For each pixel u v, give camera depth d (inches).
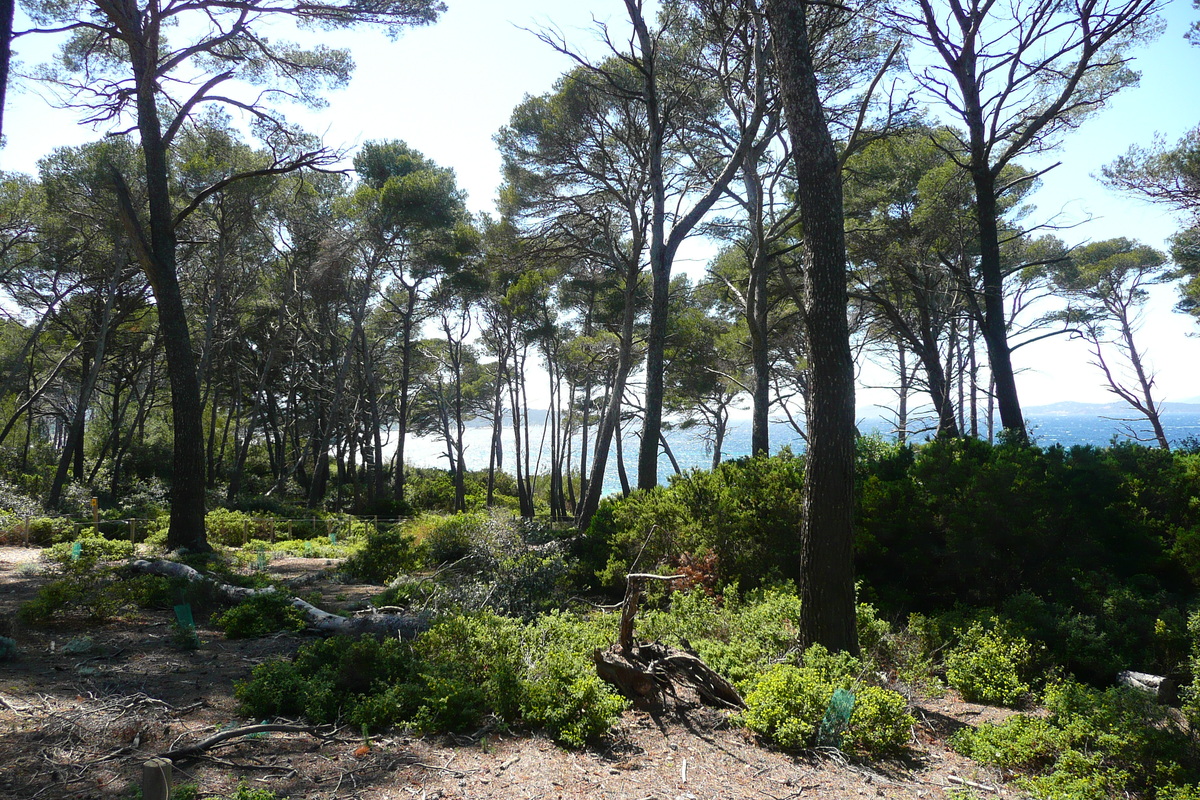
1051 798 161.5
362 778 151.1
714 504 399.9
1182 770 170.7
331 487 1732.3
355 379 1520.7
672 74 612.4
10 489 857.5
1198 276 871.7
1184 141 520.7
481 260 1235.2
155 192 524.4
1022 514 321.4
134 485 1138.7
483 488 1781.5
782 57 258.5
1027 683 245.6
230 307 1206.9
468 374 1829.5
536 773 158.6
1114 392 1036.5
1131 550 322.0
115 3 504.1
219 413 1845.5
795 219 694.5
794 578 363.6
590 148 764.0
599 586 437.4
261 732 173.8
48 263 1038.4
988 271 560.4
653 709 208.5
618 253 803.4
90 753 154.9
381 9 564.4
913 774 179.3
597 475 591.8
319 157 551.2
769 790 160.1
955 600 343.6
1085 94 592.7
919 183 693.3
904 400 1053.8
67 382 1368.1
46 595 279.6
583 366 1272.1
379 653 207.6
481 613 261.0
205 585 332.8
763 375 652.7
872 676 227.6
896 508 357.1
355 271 1268.5
